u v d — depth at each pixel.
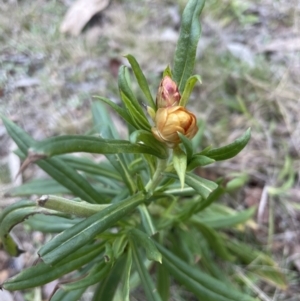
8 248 0.14
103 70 0.26
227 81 0.26
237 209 0.22
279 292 0.20
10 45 0.27
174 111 0.10
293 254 0.21
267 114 0.25
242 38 0.28
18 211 0.12
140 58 0.27
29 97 0.25
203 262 0.19
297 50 0.28
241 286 0.20
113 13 0.29
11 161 0.22
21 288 0.12
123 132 0.24
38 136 0.24
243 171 0.23
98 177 0.17
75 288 0.12
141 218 0.14
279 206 0.22
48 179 0.18
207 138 0.24
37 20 0.28
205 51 0.27
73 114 0.24
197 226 0.18
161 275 0.17
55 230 0.16
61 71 0.26
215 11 0.29
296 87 0.26
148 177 0.16
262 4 0.30
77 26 0.28
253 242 0.21
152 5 0.30
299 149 0.24
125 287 0.13
